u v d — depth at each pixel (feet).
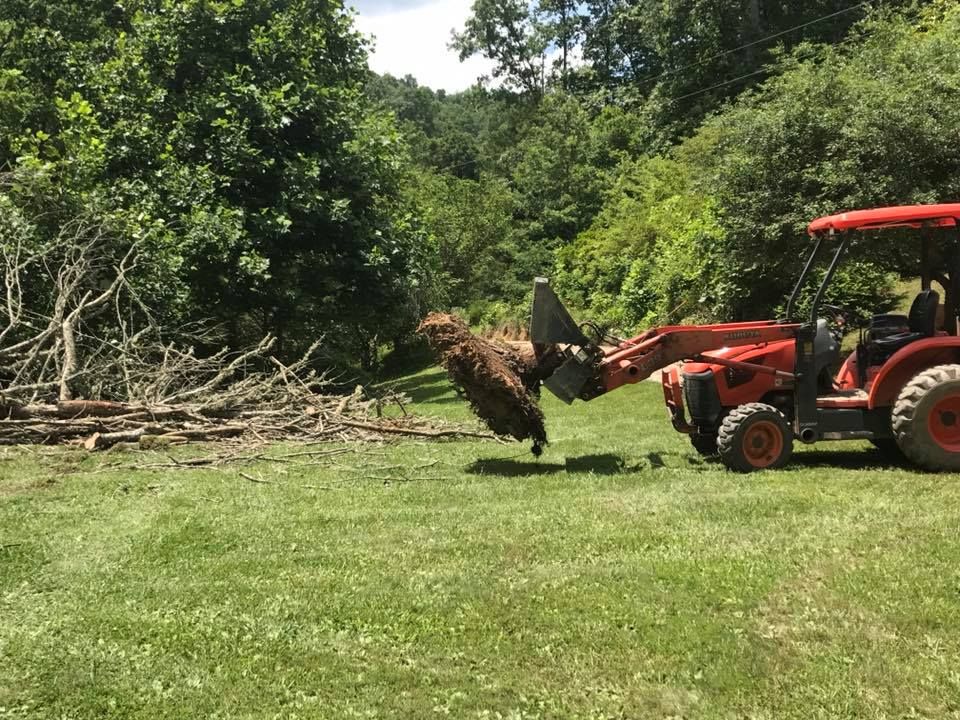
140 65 50.85
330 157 52.95
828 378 22.43
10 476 22.86
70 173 41.93
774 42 105.09
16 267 32.73
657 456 24.76
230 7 51.13
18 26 60.64
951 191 34.09
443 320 22.63
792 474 20.44
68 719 9.82
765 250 40.78
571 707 9.71
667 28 116.57
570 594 12.89
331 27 59.16
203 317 47.93
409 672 10.68
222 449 27.43
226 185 46.78
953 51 38.75
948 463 20.01
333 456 26.58
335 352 61.82
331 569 14.67
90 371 31.99
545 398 41.55
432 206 91.71
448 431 30.17
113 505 19.81
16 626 12.53
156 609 13.05
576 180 101.65
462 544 15.79
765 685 9.92
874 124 35.47
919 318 21.59
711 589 12.80
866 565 13.37
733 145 43.09
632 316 60.59
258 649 11.51
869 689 9.70
